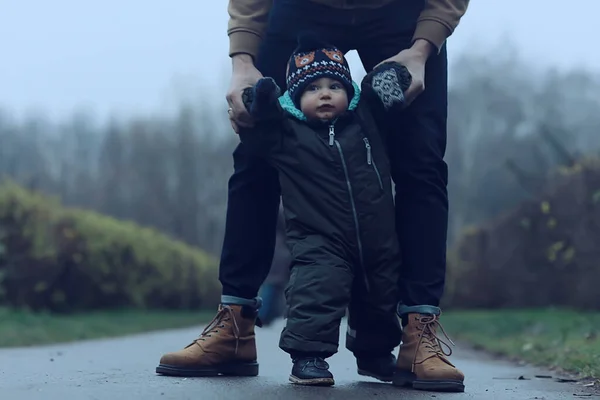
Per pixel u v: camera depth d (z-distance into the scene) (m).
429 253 3.45
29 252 10.69
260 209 3.63
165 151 46.09
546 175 12.07
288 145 3.34
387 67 3.34
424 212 3.46
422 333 3.39
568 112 41.78
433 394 3.18
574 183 10.48
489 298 13.24
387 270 3.36
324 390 3.11
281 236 10.91
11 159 46.72
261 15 3.68
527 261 12.19
